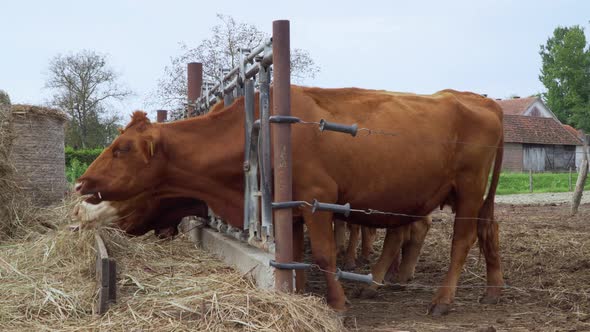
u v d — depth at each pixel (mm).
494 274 6250
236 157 5512
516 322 5242
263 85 5070
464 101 6402
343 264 8141
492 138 6266
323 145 5223
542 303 6012
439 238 9914
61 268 5391
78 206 6047
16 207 7488
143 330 3977
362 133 5414
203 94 8727
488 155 6246
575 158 53000
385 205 5660
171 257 6473
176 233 7598
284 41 4484
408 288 6883
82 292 4676
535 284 6766
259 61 5102
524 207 17656
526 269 7477
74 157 31688
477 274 7418
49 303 4500
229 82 7195
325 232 5176
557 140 50938
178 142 5539
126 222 6082
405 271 7043
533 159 50438
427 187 5875
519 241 8984
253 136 5270
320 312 4254
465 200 6152
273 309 4125
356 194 5477
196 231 8070
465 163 6141
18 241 7000
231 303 4195
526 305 5957
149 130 5535
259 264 4977
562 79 66312
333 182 5277
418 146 5715
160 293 4723
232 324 4031
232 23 21766
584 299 6031
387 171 5531
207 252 7078
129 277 5133
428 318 5469
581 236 9523
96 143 40719
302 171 5141
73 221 7328
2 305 4430
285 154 4523
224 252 6371
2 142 7480
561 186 33625
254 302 4203
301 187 5160
